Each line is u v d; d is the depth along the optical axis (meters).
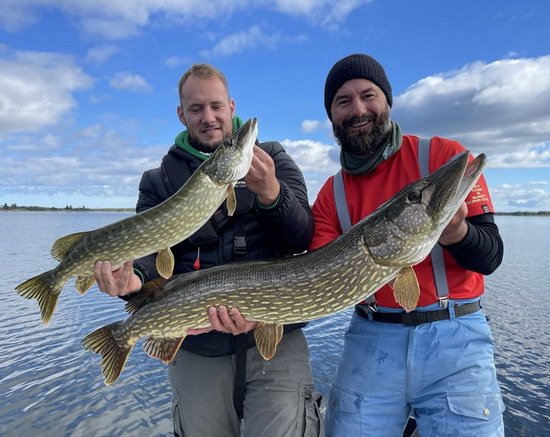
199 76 1.12
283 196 0.96
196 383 1.07
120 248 0.99
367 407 1.02
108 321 3.41
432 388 0.97
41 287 1.05
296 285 0.91
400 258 0.87
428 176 0.87
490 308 3.67
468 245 0.87
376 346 1.02
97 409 1.99
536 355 2.55
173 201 1.01
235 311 0.93
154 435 1.77
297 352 1.10
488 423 0.92
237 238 1.07
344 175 1.12
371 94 1.06
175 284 0.98
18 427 1.83
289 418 1.00
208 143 1.15
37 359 2.60
